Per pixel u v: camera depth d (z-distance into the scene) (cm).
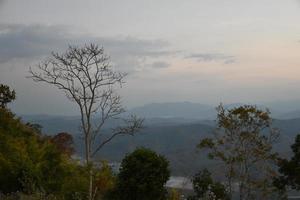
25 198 2153
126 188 2431
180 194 2562
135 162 2434
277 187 5066
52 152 3084
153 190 2422
